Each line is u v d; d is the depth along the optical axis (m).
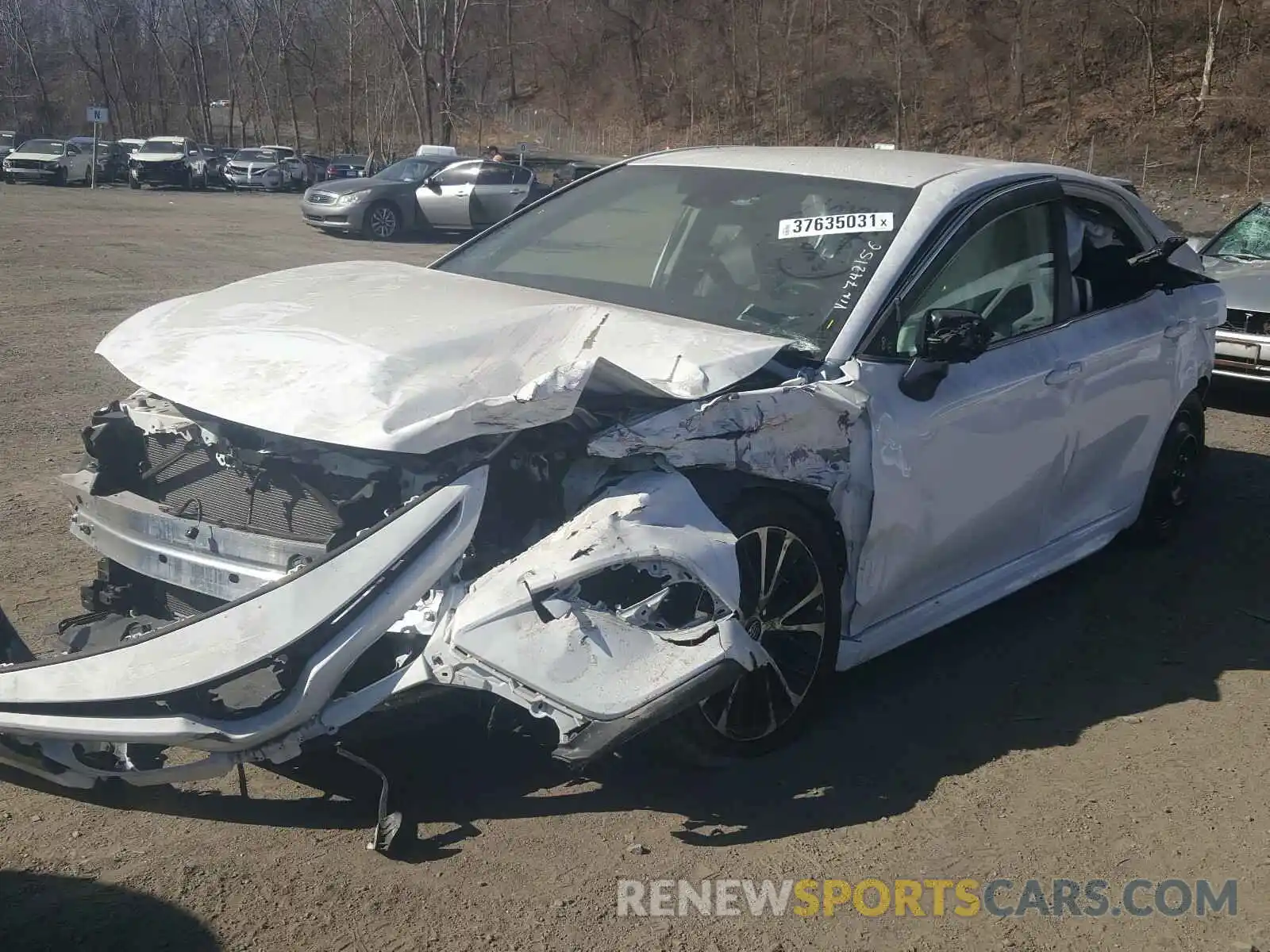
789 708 3.66
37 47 74.56
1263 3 40.66
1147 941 2.98
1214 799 3.66
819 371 3.79
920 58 47.31
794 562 3.62
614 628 3.07
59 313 11.46
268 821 3.23
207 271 15.23
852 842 3.30
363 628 2.95
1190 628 5.00
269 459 3.23
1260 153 33.78
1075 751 3.90
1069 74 41.06
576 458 3.29
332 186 22.72
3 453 6.67
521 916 2.89
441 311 3.71
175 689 2.91
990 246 4.46
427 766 3.52
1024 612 5.09
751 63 55.06
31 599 4.56
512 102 67.50
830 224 4.34
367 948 2.75
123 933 2.75
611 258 4.64
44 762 3.03
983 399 4.21
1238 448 7.99
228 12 64.56
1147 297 5.35
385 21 54.38
